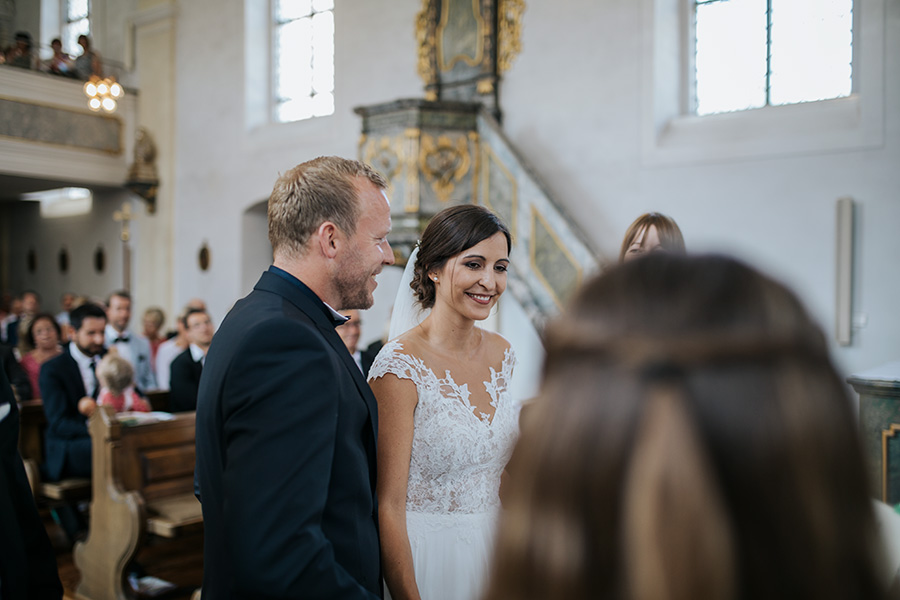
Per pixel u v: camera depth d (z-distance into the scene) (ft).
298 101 36.63
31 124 38.45
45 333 23.00
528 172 22.38
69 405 18.13
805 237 20.84
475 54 27.73
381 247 6.18
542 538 1.77
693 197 22.98
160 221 41.29
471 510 7.48
